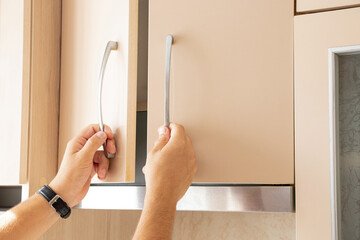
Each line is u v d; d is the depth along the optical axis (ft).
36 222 3.16
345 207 2.81
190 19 3.26
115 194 3.61
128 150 3.16
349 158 2.82
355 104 2.84
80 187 3.29
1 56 3.87
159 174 2.83
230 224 4.57
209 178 3.14
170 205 2.80
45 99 3.85
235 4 3.16
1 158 3.78
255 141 3.05
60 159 3.87
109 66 3.37
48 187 3.27
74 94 3.79
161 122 3.29
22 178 3.70
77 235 4.40
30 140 3.74
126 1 3.29
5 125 3.79
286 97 3.00
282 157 2.98
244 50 3.12
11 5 3.86
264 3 3.09
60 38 4.00
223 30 3.18
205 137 3.16
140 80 3.96
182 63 3.26
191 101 3.22
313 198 2.85
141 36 3.93
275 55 3.04
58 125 3.93
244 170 3.06
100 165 3.29
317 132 2.88
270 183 2.99
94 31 3.64
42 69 3.84
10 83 3.80
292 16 3.02
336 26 2.87
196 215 4.72
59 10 4.00
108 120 3.34
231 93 3.13
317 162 2.86
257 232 4.44
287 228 4.33
